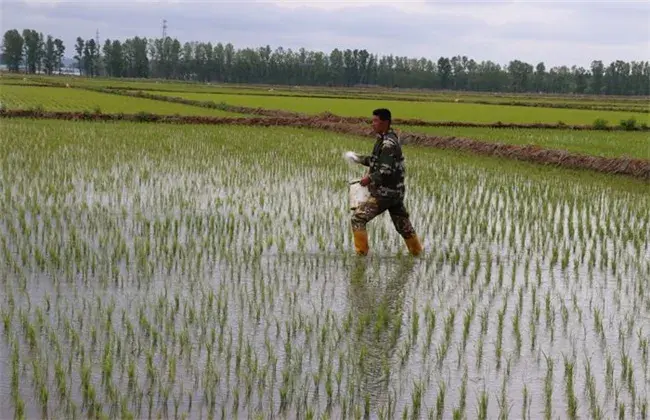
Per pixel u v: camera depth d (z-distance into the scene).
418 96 74.69
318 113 36.06
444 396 4.98
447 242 9.51
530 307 6.95
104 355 5.36
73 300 6.65
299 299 6.94
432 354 5.70
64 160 15.31
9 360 5.24
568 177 15.80
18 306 6.42
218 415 4.56
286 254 8.61
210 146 19.02
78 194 11.75
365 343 5.84
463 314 6.68
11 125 23.28
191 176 13.98
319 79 137.25
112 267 7.65
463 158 18.98
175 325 6.06
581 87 130.88
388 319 6.44
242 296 6.93
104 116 27.53
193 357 5.39
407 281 7.69
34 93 45.38
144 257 7.89
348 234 9.71
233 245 8.91
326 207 11.37
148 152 17.23
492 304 7.00
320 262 8.33
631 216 11.44
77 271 7.53
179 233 9.43
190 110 35.72
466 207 11.71
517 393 5.09
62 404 4.61
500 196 12.97
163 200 11.54
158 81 111.06
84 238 8.95
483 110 44.16
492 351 5.82
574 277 8.06
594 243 9.25
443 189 13.45
